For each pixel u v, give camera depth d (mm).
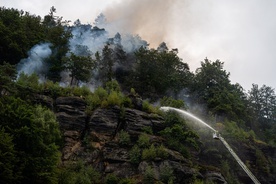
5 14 65250
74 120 45844
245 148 58812
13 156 26094
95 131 45719
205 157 50719
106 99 50875
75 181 34688
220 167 50281
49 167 29234
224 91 77625
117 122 47688
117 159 42656
